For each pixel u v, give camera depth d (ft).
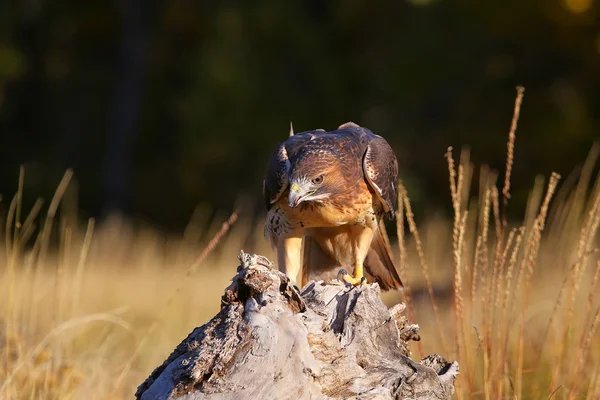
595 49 96.43
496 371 30.78
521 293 44.93
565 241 45.65
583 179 46.29
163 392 22.03
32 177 136.26
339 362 22.86
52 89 149.38
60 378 34.19
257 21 126.41
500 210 95.25
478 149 101.96
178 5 142.92
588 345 31.96
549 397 30.89
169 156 141.90
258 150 122.93
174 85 145.28
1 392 30.37
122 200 137.69
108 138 142.61
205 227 104.78
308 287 25.52
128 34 141.90
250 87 123.13
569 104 98.02
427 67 107.55
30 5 144.77
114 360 40.40
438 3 107.86
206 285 60.64
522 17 98.58
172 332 45.32
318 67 125.18
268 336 21.93
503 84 102.89
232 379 21.77
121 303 56.08
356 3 124.77
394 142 108.27
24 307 36.86
